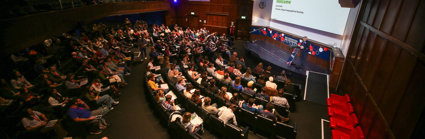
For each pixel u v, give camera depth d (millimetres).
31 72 7969
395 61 4648
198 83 8375
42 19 7457
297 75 11406
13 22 6117
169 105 6492
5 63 7359
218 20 20781
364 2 7703
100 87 8164
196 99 6660
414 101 3627
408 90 3895
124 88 9531
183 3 21500
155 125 6996
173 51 13945
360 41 7523
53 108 6809
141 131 6703
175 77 8742
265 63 13406
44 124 5930
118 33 15117
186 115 5395
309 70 11961
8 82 6918
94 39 12242
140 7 17281
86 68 9336
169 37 16609
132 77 10766
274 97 7055
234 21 19953
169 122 5773
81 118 6246
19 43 6352
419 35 3818
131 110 7809
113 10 14570
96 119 6531
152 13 21547
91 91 7605
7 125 5797
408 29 4293
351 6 8227
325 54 11891
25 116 5930
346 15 9984
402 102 4039
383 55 5363
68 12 9211
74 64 9953
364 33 7238
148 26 20594
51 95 6965
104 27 14414
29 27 6797
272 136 6320
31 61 8234
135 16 20203
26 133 5625
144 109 7891
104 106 7449
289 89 8734
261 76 9336
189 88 7207
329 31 11219
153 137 6461
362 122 6184
